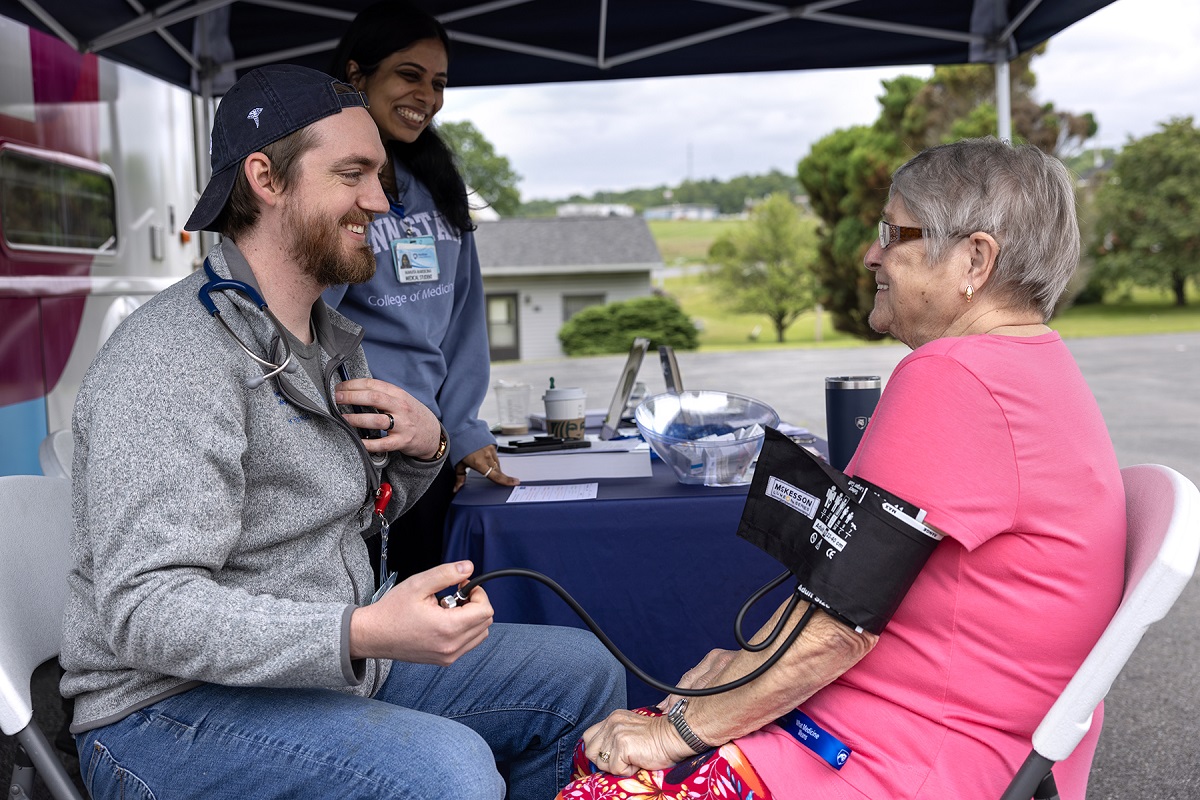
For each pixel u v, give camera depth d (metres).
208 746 1.41
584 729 1.78
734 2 3.96
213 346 1.41
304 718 1.43
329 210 1.51
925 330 1.40
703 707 1.40
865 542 1.24
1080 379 1.33
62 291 4.32
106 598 1.29
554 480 2.53
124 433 1.32
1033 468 1.22
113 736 1.43
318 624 1.29
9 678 1.41
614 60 4.30
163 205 5.52
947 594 1.27
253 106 1.49
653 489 2.32
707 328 39.88
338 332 1.75
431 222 2.73
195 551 1.31
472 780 1.38
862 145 25.86
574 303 34.31
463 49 4.30
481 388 2.77
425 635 1.29
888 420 1.27
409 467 1.85
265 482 1.48
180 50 4.10
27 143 4.05
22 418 3.95
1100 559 1.27
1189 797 2.67
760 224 35.69
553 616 2.19
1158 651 3.91
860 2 3.98
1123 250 36.91
